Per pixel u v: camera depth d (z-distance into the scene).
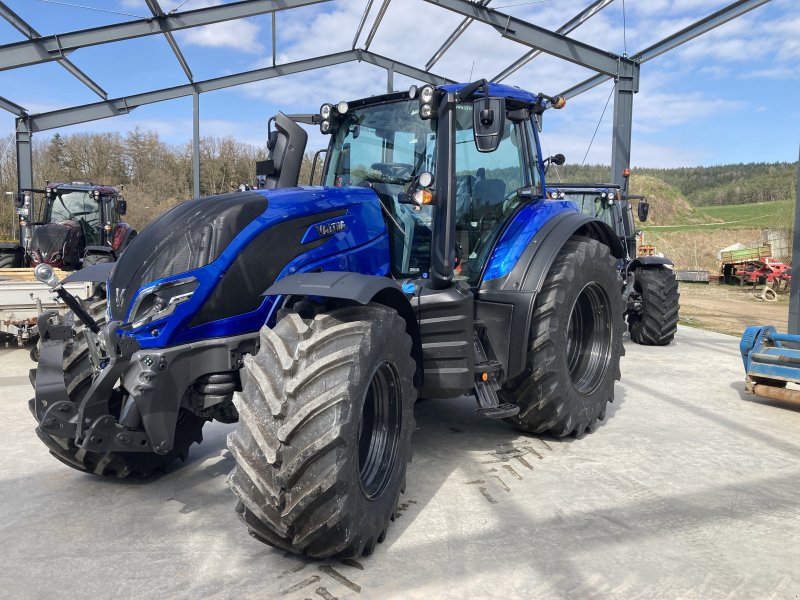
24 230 12.33
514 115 3.81
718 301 14.39
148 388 2.40
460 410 4.55
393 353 2.52
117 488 3.11
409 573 2.29
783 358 4.62
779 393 4.57
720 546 2.51
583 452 3.64
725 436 3.98
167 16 10.34
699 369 6.14
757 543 2.54
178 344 2.52
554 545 2.51
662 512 2.83
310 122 3.96
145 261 2.58
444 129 3.19
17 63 10.12
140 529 2.65
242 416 2.18
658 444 3.80
